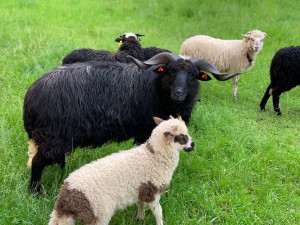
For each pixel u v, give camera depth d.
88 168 1.40
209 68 1.88
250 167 2.04
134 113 1.83
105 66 1.82
